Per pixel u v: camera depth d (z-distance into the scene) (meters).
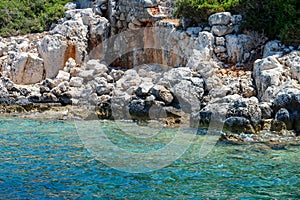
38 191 8.75
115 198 8.34
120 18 23.14
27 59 21.89
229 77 17.05
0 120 16.84
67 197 8.41
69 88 19.58
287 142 12.55
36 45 23.58
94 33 23.42
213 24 19.17
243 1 19.25
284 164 10.40
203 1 20.05
